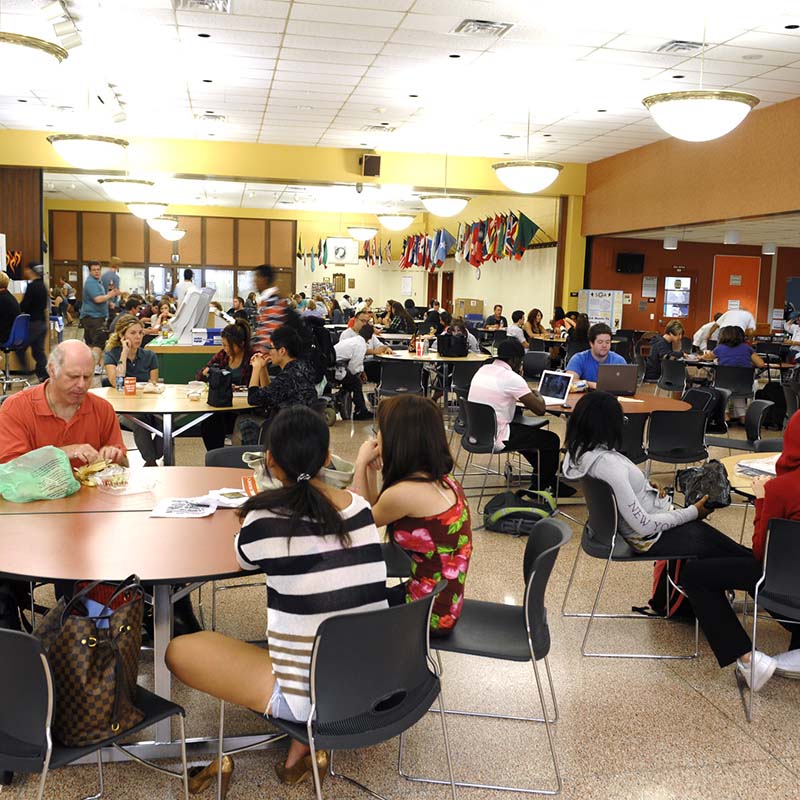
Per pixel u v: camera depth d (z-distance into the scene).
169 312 12.35
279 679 1.98
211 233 21.80
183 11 6.42
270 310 6.13
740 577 3.00
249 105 9.67
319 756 2.38
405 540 2.41
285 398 4.91
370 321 9.90
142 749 2.47
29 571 2.11
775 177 9.10
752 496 3.13
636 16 6.31
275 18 6.56
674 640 3.52
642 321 14.12
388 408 2.42
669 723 2.83
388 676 1.97
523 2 6.07
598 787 2.45
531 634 2.35
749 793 2.43
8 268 11.78
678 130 5.91
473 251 15.00
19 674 1.77
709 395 5.86
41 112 10.27
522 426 5.60
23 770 1.80
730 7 6.05
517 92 8.74
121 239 21.34
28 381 10.25
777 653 3.39
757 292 14.96
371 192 14.42
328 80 8.46
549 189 13.32
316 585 1.96
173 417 5.58
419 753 2.61
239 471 3.35
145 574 2.10
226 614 3.62
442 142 11.76
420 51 7.38
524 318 15.93
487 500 5.79
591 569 4.38
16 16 6.61
